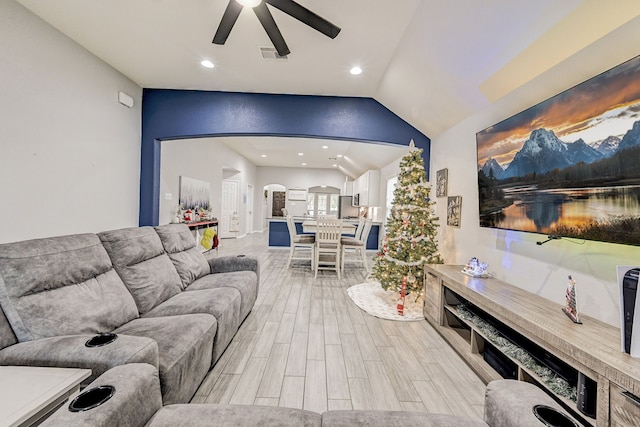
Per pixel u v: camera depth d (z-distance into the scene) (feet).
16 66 7.55
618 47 4.97
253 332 8.65
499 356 6.41
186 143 18.53
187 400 5.14
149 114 13.01
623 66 4.32
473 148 9.89
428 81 9.86
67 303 5.03
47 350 4.05
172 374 4.58
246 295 8.91
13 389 3.46
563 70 6.14
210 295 7.49
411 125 13.48
